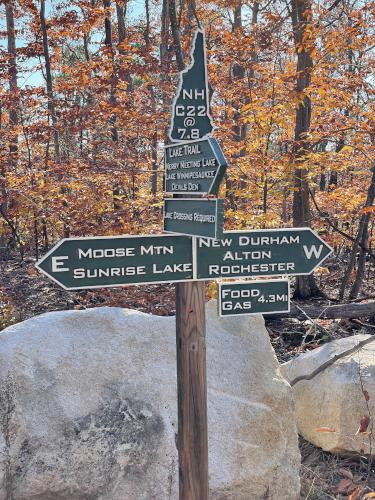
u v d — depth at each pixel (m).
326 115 8.44
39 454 3.18
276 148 10.22
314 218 8.91
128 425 3.34
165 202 2.60
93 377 3.44
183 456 2.56
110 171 8.80
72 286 2.36
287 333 6.82
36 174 8.96
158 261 2.46
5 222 11.84
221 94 9.10
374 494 3.39
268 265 2.60
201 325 2.54
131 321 3.70
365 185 9.52
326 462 4.20
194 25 9.66
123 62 9.98
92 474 3.22
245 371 3.75
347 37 7.78
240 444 3.51
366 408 4.11
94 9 11.67
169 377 3.55
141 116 9.16
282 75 8.02
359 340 4.64
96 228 7.84
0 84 11.44
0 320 7.39
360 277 9.05
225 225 7.85
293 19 8.83
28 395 3.31
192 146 2.36
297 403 4.55
